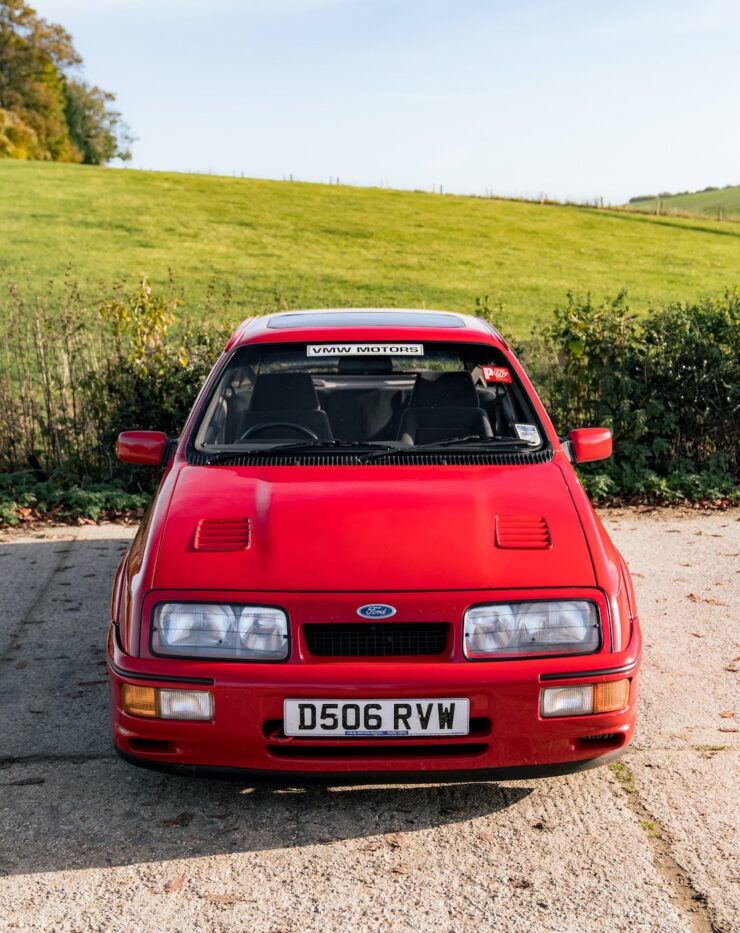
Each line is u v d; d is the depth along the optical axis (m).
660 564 6.42
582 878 3.01
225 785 3.62
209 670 3.07
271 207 43.47
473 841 3.22
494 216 45.50
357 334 4.63
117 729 3.21
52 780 3.65
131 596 3.29
